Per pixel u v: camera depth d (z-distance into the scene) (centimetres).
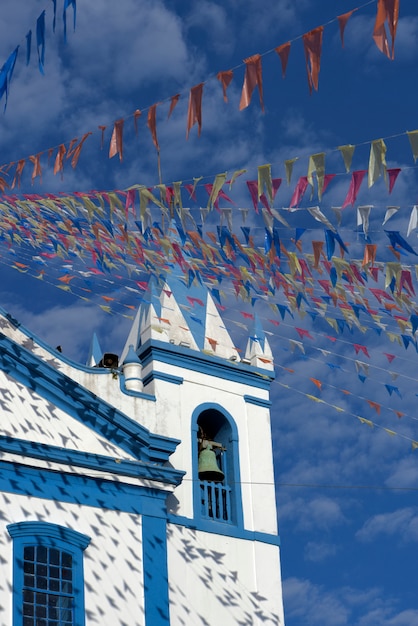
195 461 2291
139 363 2327
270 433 2439
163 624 2022
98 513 2066
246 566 2225
